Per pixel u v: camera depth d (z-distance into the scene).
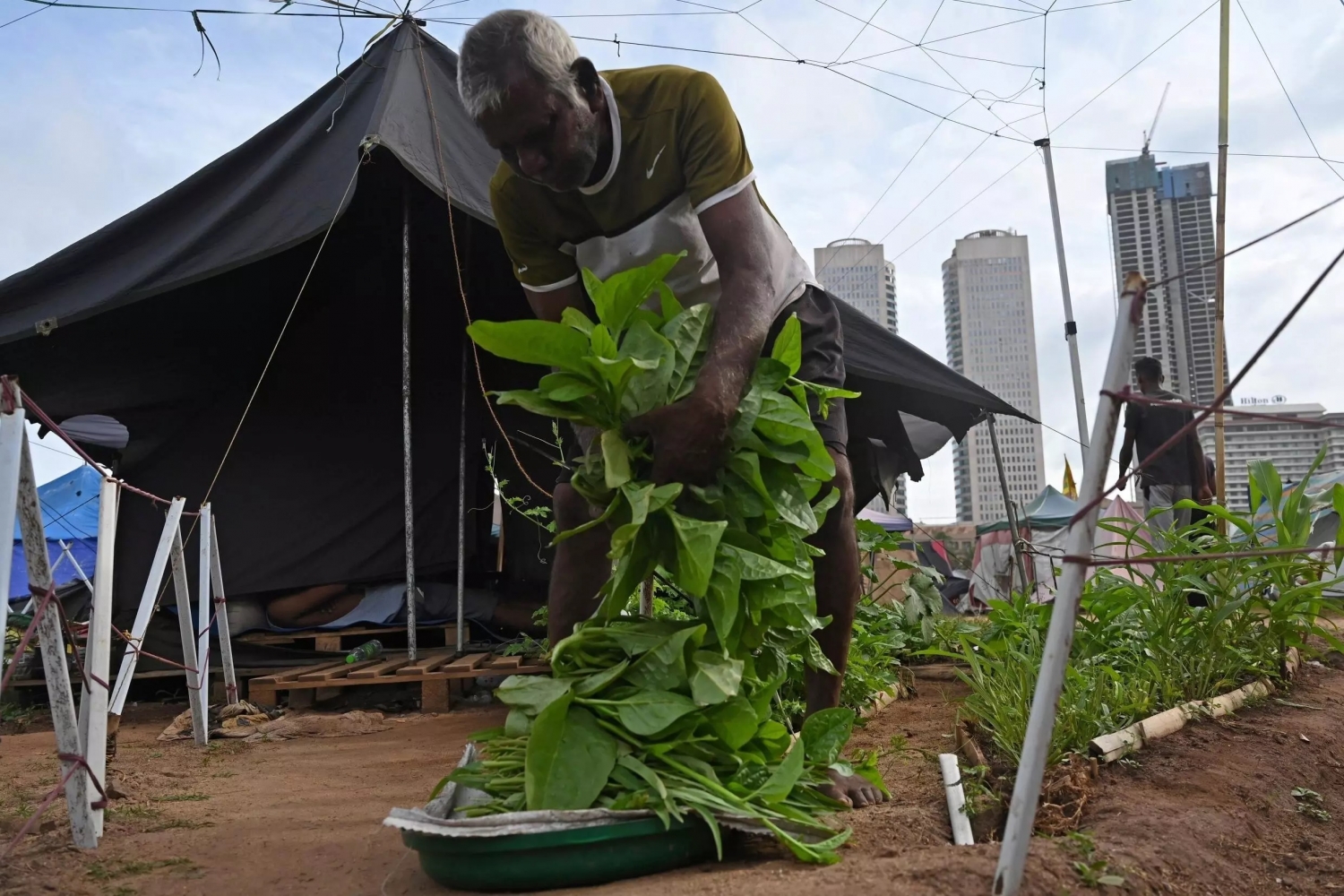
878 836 2.12
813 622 2.16
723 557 2.04
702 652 2.04
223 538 6.88
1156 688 3.27
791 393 2.38
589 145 2.46
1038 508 14.96
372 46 6.36
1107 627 3.79
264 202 5.73
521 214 2.86
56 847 2.36
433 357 7.46
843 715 2.39
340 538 7.07
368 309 7.38
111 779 3.23
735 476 2.16
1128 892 1.73
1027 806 1.60
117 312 6.19
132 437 7.00
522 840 1.80
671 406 2.07
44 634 2.34
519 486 7.70
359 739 4.52
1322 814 2.54
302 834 2.51
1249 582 3.74
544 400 2.11
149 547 6.77
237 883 2.08
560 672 2.09
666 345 2.14
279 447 7.11
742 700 2.03
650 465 2.15
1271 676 3.71
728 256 2.43
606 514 2.06
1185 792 2.53
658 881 1.82
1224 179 6.28
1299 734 3.08
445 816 2.08
